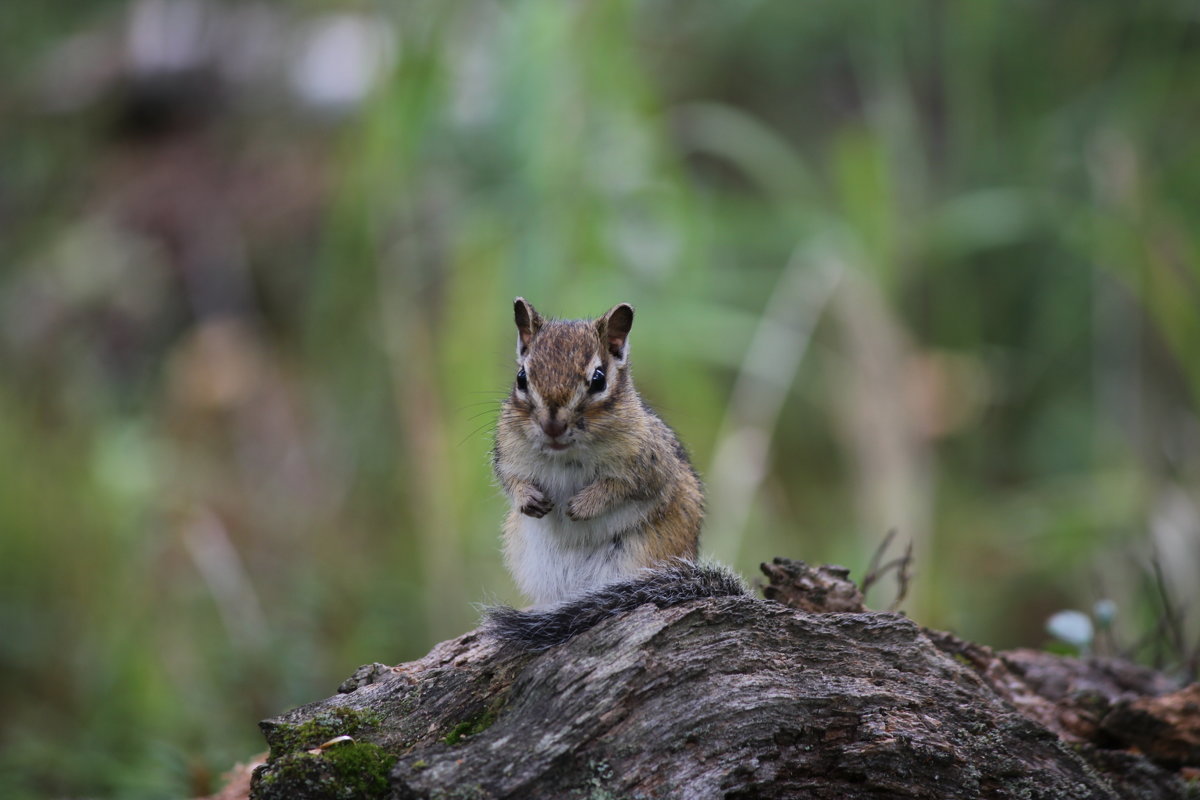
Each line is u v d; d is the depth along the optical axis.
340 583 14.56
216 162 21.45
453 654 7.06
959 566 14.73
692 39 19.88
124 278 20.16
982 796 6.73
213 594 14.19
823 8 19.66
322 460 16.59
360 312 15.85
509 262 14.12
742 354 15.32
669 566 7.31
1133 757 7.73
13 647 13.83
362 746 6.27
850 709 6.59
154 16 22.84
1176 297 13.84
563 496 8.01
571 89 14.69
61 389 18.00
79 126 22.55
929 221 15.25
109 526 14.86
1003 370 16.70
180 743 11.45
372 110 14.86
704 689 6.40
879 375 13.71
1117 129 16.19
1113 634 11.56
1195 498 13.93
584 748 6.13
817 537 15.59
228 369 18.83
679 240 15.15
